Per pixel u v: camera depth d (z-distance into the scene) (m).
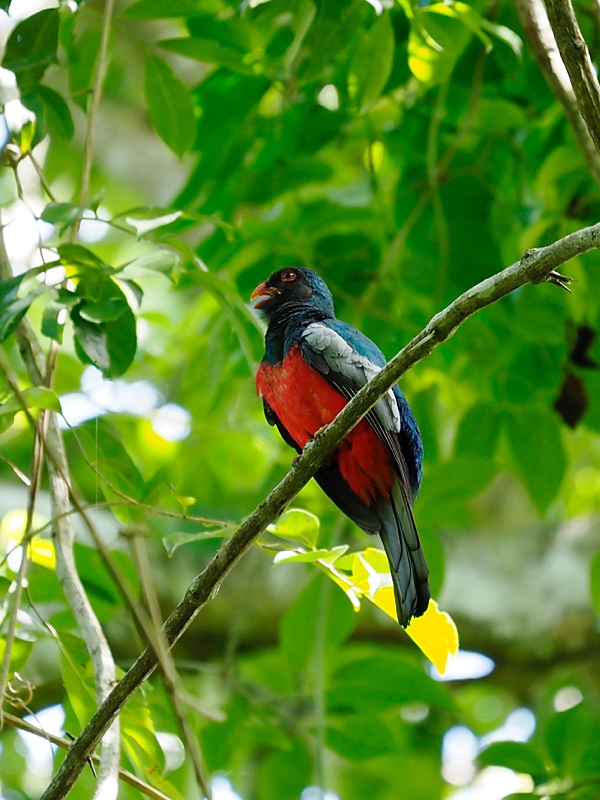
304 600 10.77
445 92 11.29
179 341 15.92
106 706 6.69
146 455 14.66
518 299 11.45
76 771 6.68
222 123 11.58
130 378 15.76
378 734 11.43
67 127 8.41
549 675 14.30
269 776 12.01
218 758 11.40
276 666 12.29
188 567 13.53
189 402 13.39
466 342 11.67
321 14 9.49
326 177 11.94
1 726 6.81
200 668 11.51
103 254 17.31
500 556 14.34
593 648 13.75
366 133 12.49
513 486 16.41
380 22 9.27
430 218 12.08
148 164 16.86
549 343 11.79
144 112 17.08
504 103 11.85
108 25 8.59
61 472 6.17
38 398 6.75
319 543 11.66
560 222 11.09
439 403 14.09
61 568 7.53
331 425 7.05
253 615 13.68
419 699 11.23
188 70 15.81
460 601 13.84
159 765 8.10
